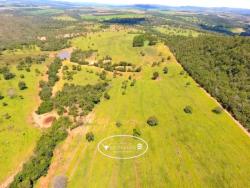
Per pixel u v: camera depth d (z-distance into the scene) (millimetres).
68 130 92562
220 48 150875
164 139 86312
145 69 152500
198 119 97625
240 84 115875
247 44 143250
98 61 170000
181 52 167875
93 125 95562
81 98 113188
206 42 167750
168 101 112250
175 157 77875
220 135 88000
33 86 130500
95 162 76438
